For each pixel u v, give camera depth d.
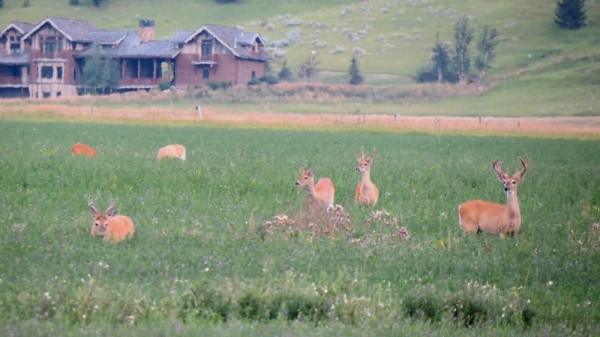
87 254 32.84
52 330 22.56
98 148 80.56
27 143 85.44
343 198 50.59
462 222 41.19
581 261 36.47
